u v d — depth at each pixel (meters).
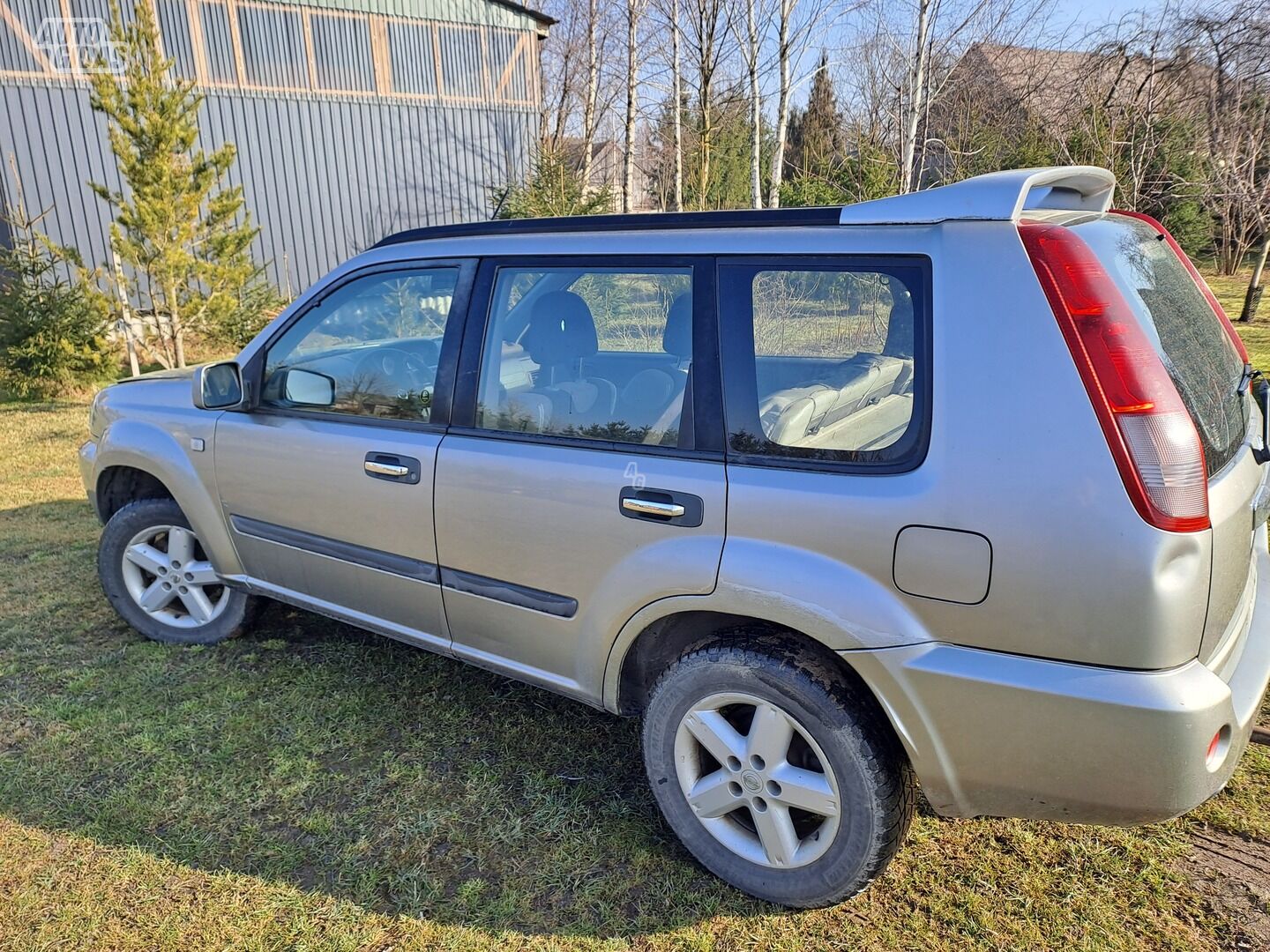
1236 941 2.11
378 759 2.94
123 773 2.86
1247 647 2.12
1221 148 12.27
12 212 11.94
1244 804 2.60
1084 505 1.70
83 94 13.57
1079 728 1.77
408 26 15.96
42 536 5.34
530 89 17.36
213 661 3.64
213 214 10.91
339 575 3.11
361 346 2.99
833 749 2.06
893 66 14.41
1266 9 11.55
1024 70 13.91
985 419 1.81
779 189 13.52
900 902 2.28
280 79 15.07
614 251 2.42
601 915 2.26
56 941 2.18
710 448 2.20
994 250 1.85
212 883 2.38
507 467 2.54
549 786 2.79
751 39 13.55
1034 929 2.17
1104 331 1.73
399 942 2.18
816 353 2.10
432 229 2.90
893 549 1.90
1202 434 1.83
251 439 3.23
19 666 3.59
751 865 2.29
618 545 2.32
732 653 2.18
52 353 10.39
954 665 1.86
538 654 2.64
